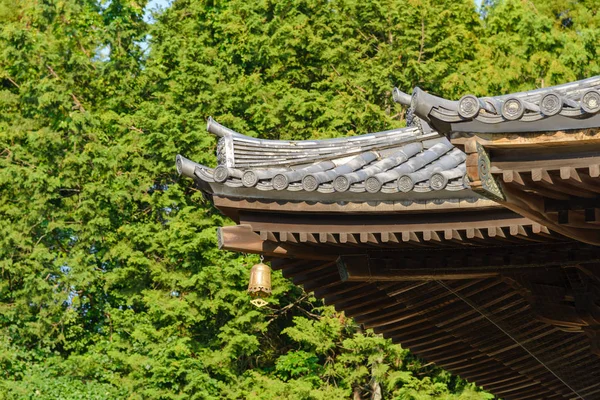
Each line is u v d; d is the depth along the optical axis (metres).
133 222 41.47
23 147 43.69
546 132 9.24
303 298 38.22
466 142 9.45
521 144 9.34
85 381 37.47
